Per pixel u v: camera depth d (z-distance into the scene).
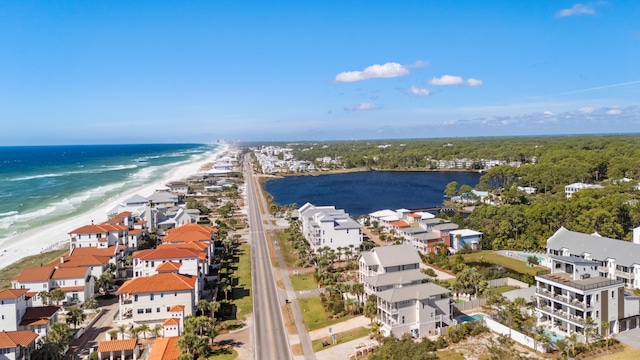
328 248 129.00
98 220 180.38
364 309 86.00
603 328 73.56
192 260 99.94
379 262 96.69
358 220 183.12
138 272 99.81
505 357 66.19
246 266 124.62
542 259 122.88
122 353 71.62
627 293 83.19
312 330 82.44
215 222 181.25
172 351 70.12
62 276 94.56
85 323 86.19
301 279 112.19
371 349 71.75
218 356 72.69
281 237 160.25
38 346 72.62
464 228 150.38
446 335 76.94
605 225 127.75
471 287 94.12
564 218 138.12
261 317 89.12
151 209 158.00
